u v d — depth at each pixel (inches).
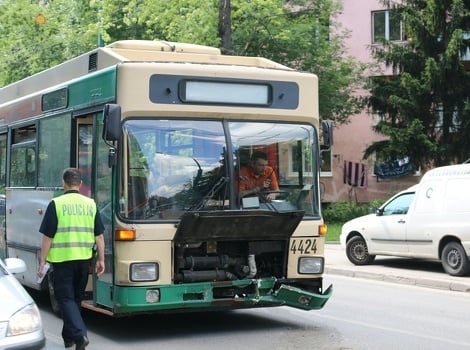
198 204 355.9
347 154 1440.7
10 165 499.2
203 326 396.5
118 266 346.6
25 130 477.7
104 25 1134.4
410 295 526.3
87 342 323.3
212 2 995.9
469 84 1098.1
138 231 345.1
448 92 1109.1
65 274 325.4
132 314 350.6
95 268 356.8
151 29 1146.7
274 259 380.2
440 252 618.8
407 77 1091.3
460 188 606.5
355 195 1435.8
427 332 381.7
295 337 366.3
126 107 350.9
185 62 370.0
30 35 1291.8
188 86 361.7
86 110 385.7
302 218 369.1
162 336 369.1
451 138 1128.2
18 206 474.9
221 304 358.6
